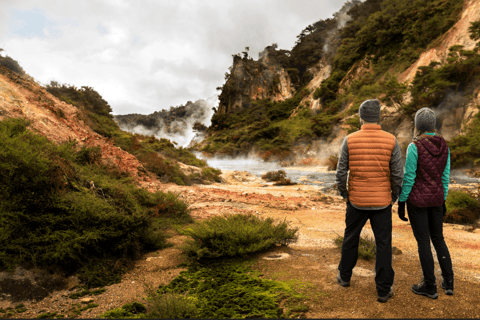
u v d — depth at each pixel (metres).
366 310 2.29
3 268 2.61
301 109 81.00
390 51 57.56
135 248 3.61
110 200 4.05
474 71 30.33
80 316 2.20
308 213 7.28
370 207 2.49
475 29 34.38
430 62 36.91
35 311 2.26
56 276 2.76
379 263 2.46
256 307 2.31
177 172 12.14
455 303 2.40
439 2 51.19
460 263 3.56
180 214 5.94
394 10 60.78
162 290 2.69
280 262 3.53
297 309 2.30
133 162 10.60
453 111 31.75
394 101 37.53
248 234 3.91
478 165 20.72
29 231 2.98
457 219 6.93
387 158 2.52
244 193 10.41
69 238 3.04
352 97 55.28
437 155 2.50
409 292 2.64
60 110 9.78
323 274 3.11
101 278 2.94
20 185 3.17
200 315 2.19
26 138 4.41
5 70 9.19
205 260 3.58
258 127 67.38
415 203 2.52
